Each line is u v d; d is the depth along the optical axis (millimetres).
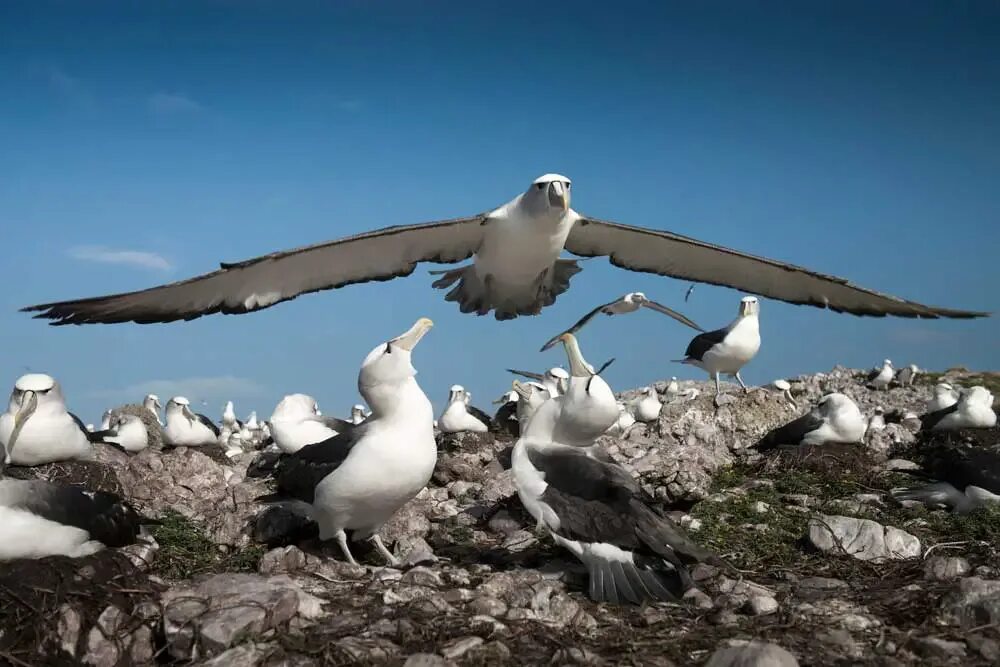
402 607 1850
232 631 1697
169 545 2357
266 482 3012
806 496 3049
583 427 2230
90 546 2098
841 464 3426
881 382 5598
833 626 1792
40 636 1740
